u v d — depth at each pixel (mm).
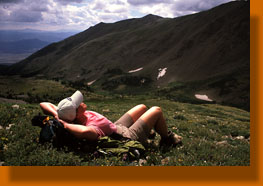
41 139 5043
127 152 4988
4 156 4746
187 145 6570
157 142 7082
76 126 4750
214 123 15664
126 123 5801
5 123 6891
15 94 196875
